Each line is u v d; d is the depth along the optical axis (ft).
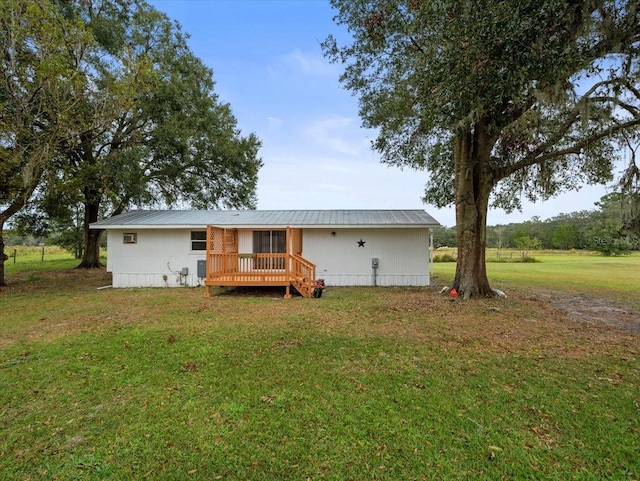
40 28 34.68
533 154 30.09
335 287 41.29
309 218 44.14
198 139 59.26
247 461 8.67
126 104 40.73
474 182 33.32
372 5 31.89
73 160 54.80
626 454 8.86
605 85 22.06
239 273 35.37
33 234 50.31
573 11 18.58
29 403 11.71
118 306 28.86
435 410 11.09
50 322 23.13
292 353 16.48
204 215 46.98
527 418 10.61
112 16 55.77
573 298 33.37
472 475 8.12
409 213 47.96
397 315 25.02
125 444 9.36
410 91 30.07
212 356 16.10
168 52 57.82
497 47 18.53
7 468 8.44
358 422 10.37
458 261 34.12
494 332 20.42
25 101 35.50
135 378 13.67
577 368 14.67
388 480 7.97
